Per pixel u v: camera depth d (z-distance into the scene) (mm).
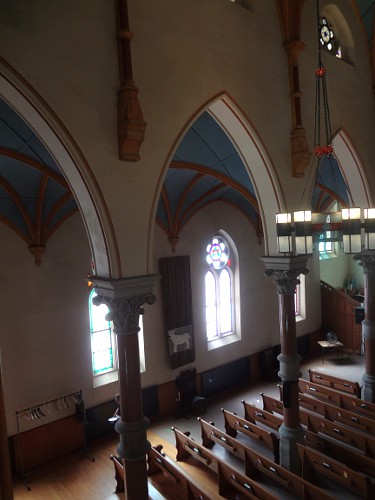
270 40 9195
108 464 11641
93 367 13297
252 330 17719
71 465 11672
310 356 20219
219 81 8016
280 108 9359
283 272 9633
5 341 11203
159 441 12586
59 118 5906
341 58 11938
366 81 12438
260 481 9742
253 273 17781
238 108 8414
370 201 12320
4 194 10477
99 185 6340
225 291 17125
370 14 12203
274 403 13172
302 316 20547
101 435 13102
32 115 5969
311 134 10102
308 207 10078
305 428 12008
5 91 5746
